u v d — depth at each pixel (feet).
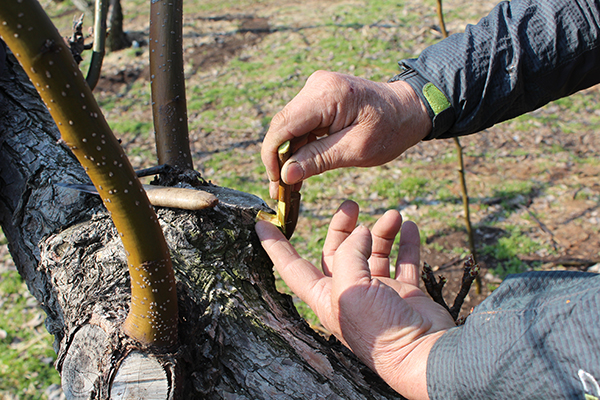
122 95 9.51
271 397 1.44
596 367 1.01
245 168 6.86
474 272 1.87
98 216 1.69
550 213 5.50
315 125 1.62
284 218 1.65
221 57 10.52
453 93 1.70
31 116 2.02
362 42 10.25
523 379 1.08
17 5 0.90
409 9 11.62
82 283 1.56
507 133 7.25
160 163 1.90
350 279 1.39
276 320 1.55
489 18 1.76
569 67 1.71
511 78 1.69
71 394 1.44
